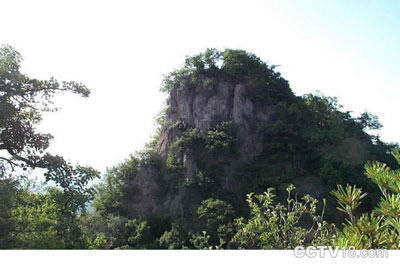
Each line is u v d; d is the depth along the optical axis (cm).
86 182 1619
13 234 1436
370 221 445
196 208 6072
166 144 7338
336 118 7125
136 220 5925
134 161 7162
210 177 6512
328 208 5328
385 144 7175
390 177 461
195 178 6419
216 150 6838
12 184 1548
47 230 1488
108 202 6606
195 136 7000
